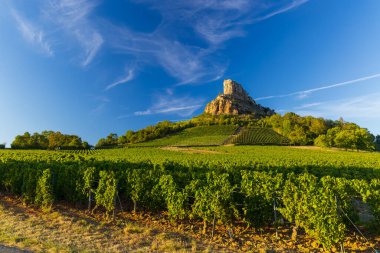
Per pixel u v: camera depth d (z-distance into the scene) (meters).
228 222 11.38
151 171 14.22
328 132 83.62
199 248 9.05
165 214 13.30
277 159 40.66
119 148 83.56
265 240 10.16
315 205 9.51
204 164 27.75
